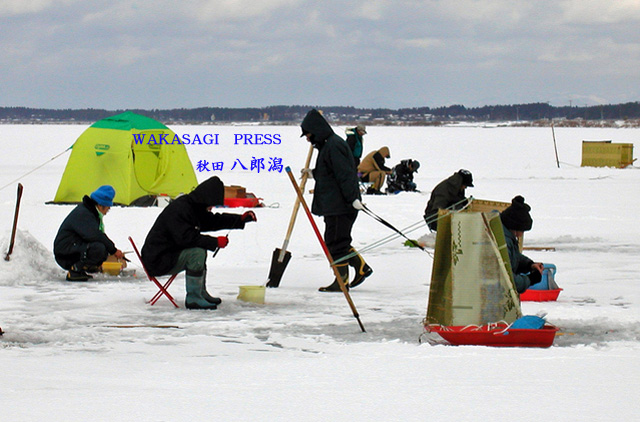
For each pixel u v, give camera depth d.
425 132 158.00
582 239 21.80
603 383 7.30
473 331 9.59
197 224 12.55
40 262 15.66
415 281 15.59
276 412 6.31
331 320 11.48
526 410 6.34
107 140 28.75
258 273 16.59
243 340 10.06
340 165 14.26
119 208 25.98
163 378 7.70
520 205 11.15
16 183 38.25
